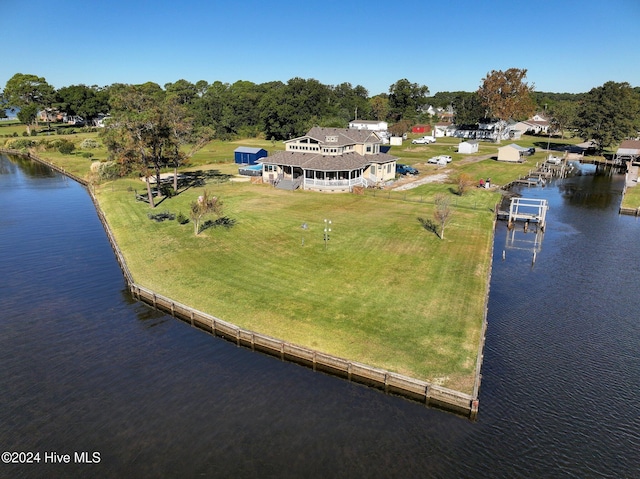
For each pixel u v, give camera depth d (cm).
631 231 4588
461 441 1794
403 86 15550
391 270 3231
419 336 2400
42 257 3931
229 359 2375
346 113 14350
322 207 5050
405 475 1630
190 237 4025
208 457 1720
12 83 16562
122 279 3453
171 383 2177
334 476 1625
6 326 2741
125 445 1792
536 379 2177
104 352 2456
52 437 1842
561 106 13888
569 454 1734
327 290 2928
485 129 13100
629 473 1652
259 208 4991
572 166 8794
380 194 5722
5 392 2123
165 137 5278
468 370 2131
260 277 3156
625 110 9194
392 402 2025
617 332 2623
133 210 5031
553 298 3052
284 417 1928
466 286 2981
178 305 2822
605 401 2030
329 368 2250
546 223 4866
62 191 6806
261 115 12444
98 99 15962
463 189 5744
